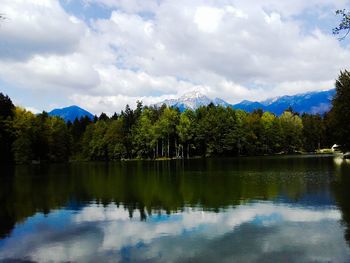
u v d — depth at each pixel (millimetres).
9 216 25609
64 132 134375
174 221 23094
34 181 50500
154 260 16000
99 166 92938
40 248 18047
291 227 20859
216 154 140000
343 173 51344
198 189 37688
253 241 18344
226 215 24438
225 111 145125
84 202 31062
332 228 20422
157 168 76375
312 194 32469
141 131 140375
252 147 142250
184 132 135750
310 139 165375
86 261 16094
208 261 15719
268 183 41375
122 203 30172
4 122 102375
